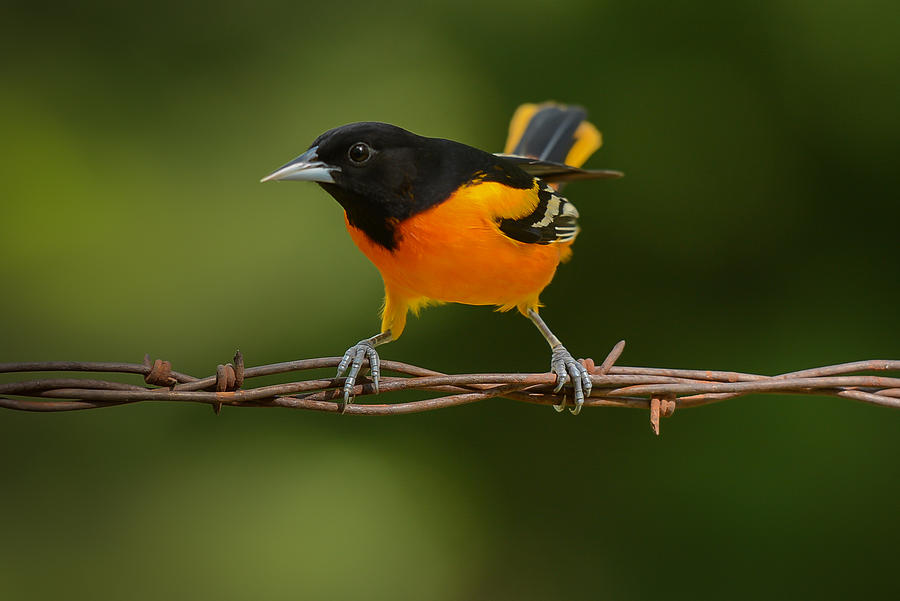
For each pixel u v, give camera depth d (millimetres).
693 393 5941
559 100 12820
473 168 7184
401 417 12227
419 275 7195
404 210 6910
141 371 5211
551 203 7688
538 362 12312
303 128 13383
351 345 12195
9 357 12320
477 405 12273
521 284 7410
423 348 12289
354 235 7254
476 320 12297
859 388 5949
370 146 6797
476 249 6988
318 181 6840
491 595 11711
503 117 13000
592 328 12344
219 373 5312
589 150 10547
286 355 12242
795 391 5949
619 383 6000
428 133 13102
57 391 5043
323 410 5488
